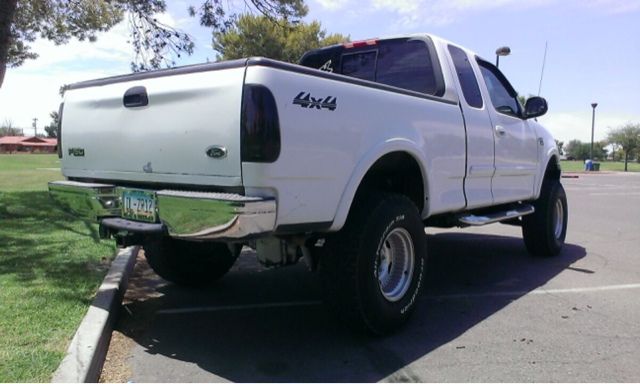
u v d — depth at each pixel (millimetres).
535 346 3625
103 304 3918
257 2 9133
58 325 3514
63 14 11586
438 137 4156
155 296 4785
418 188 4172
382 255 3771
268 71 2854
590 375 3174
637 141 46062
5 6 7820
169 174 3227
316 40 20562
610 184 22688
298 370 3227
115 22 12016
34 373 2824
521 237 8109
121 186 3609
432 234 8438
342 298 3443
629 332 3902
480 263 6211
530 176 5930
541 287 5141
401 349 3553
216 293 4891
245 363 3330
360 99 3404
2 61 7926
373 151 3443
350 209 3510
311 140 3043
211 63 3043
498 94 5633
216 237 2840
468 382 3074
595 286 5180
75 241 6320
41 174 20750
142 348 3576
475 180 4809
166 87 3213
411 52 4883
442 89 4547
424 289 5062
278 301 4648
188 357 3422
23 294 4152
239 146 2846
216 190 3049
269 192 2873
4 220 7859
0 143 95500
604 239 7973
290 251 3504
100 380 3082
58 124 4066
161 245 4664
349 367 3270
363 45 5289
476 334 3844
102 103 3664
